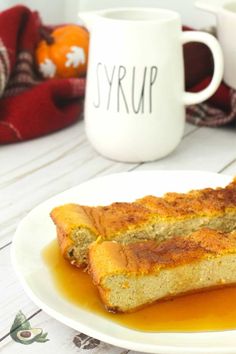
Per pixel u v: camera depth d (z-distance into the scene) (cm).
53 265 48
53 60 73
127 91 61
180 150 67
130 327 43
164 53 60
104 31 60
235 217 51
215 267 46
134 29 59
